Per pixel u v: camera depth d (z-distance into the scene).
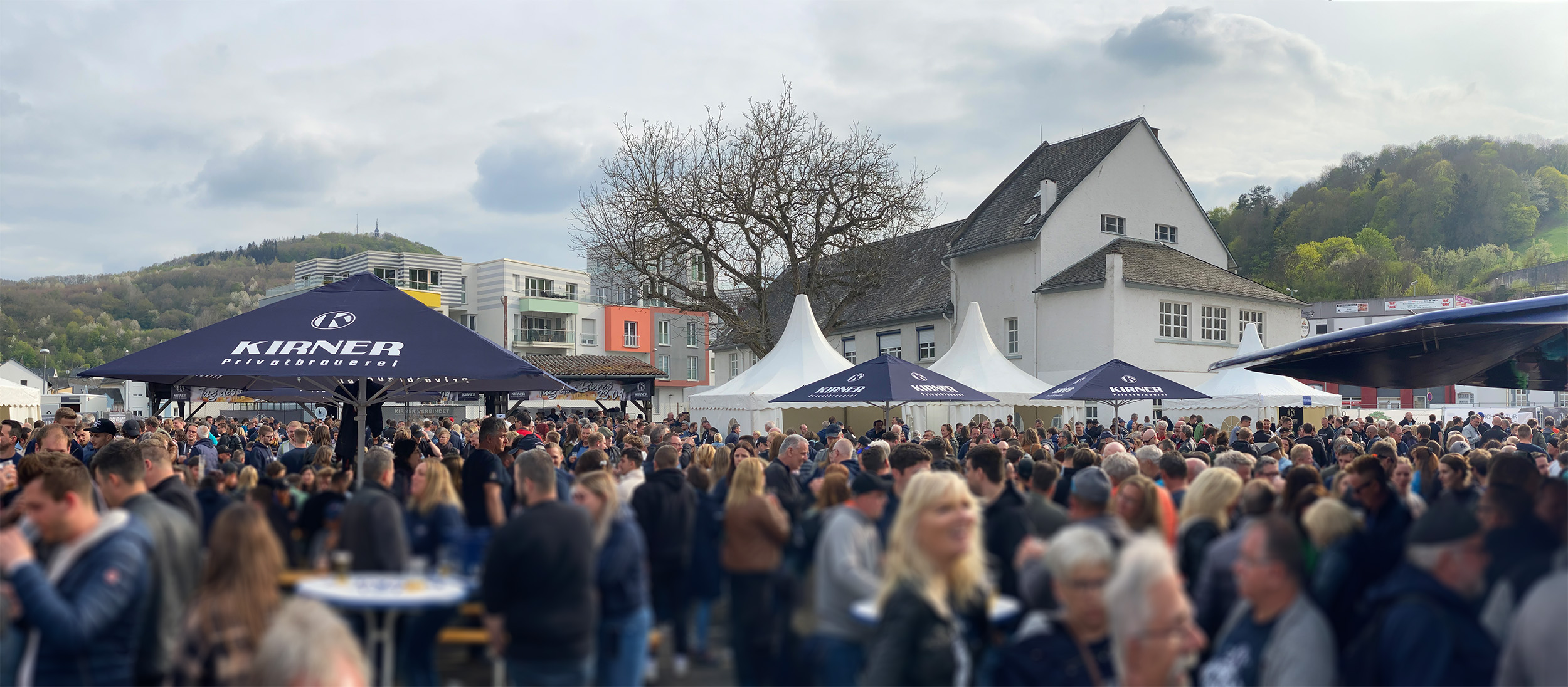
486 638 4.55
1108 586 3.32
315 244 168.75
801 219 30.81
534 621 3.96
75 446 10.52
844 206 30.72
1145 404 30.67
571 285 80.50
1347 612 3.85
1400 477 7.18
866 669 3.83
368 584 4.30
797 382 20.72
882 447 7.46
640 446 9.88
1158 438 16.61
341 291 7.90
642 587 4.47
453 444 15.58
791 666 4.49
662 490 4.82
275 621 2.36
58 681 3.51
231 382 10.80
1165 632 3.18
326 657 2.26
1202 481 4.88
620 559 4.38
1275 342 35.19
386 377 6.86
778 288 32.88
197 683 3.35
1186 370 32.06
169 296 121.69
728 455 8.74
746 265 31.45
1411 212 71.44
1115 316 30.45
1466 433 19.23
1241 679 3.34
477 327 76.31
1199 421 20.47
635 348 78.31
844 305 32.38
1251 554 3.33
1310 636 3.25
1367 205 77.31
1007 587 4.37
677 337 80.00
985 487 5.79
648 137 30.64
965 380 21.38
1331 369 6.98
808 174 30.44
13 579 3.37
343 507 4.84
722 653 4.61
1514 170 55.78
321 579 4.44
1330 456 15.33
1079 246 34.03
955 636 3.54
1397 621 3.12
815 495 6.91
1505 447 11.10
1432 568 3.19
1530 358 6.62
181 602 4.05
